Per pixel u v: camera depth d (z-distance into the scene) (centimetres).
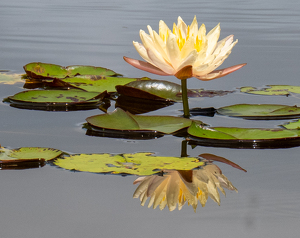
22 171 262
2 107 282
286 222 254
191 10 658
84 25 495
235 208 255
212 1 859
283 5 784
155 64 273
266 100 288
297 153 267
